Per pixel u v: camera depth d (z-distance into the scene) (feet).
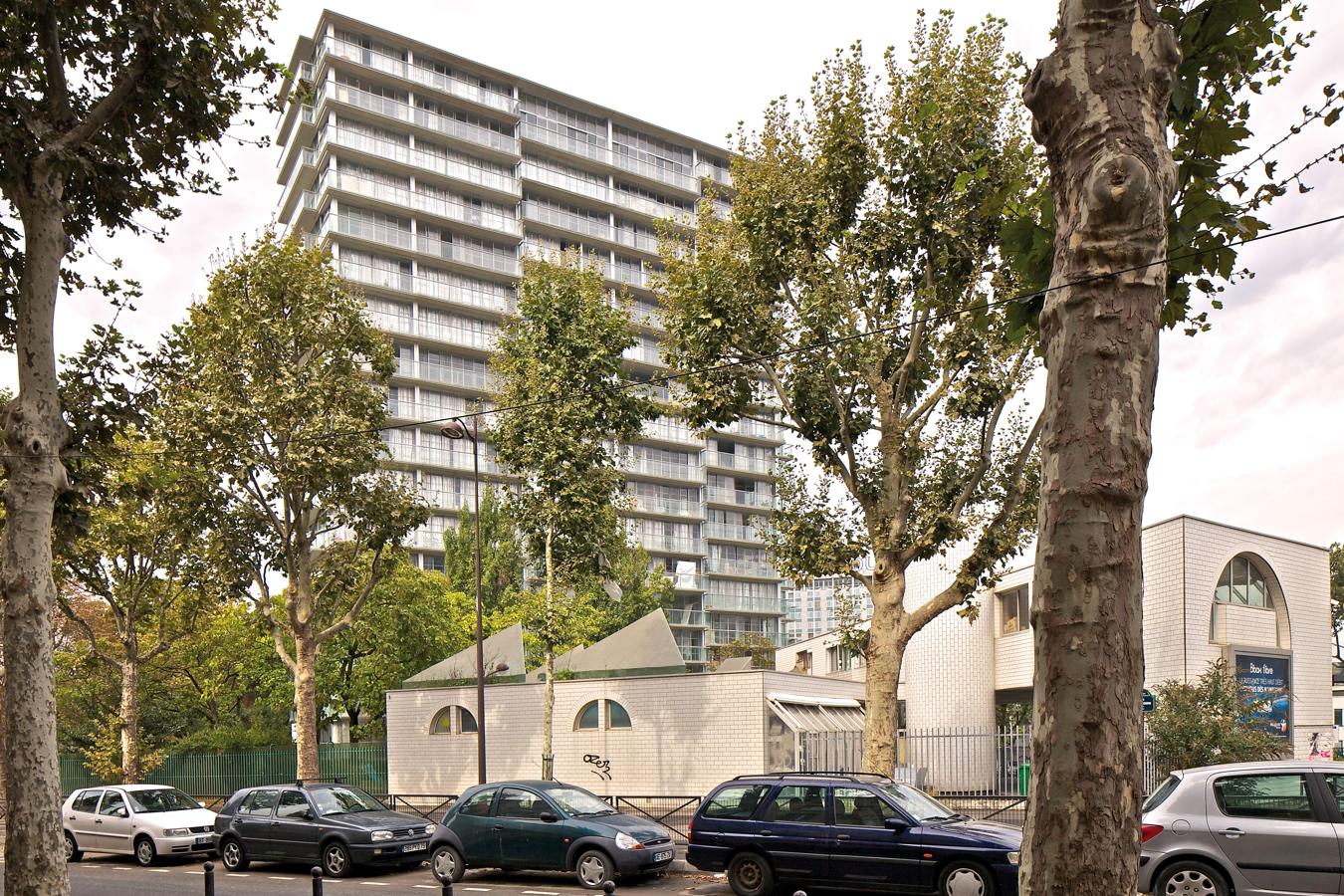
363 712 138.72
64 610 94.27
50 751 29.78
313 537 84.99
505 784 51.08
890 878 38.96
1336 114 22.07
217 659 123.65
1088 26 15.46
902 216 52.65
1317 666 90.22
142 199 36.88
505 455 78.59
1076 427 14.69
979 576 52.90
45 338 31.42
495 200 212.84
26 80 33.81
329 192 188.03
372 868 56.85
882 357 54.03
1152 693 77.00
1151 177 14.82
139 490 40.57
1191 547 80.48
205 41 34.86
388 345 88.07
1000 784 77.00
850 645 56.95
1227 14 20.51
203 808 65.98
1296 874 31.91
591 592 104.42
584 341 75.97
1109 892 13.48
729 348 55.62
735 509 243.19
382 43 200.44
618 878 48.65
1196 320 26.13
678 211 237.25
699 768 79.87
